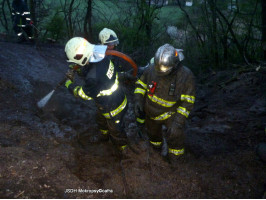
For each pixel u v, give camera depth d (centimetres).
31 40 782
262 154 338
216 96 583
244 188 301
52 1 924
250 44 729
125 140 333
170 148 326
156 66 270
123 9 875
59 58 688
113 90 293
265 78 580
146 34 834
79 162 320
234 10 688
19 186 251
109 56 317
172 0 915
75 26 909
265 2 621
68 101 467
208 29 754
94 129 415
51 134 358
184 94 291
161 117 311
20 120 361
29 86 458
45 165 287
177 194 289
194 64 792
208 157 364
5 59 511
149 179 310
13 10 743
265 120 443
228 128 438
